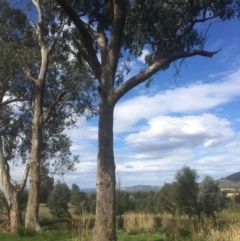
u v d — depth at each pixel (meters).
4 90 22.36
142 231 17.78
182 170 21.84
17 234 18.52
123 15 14.30
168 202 22.67
